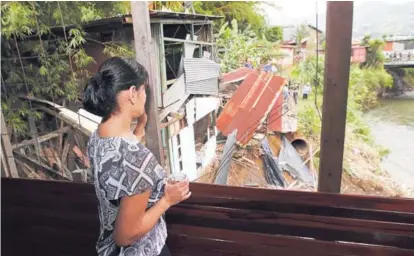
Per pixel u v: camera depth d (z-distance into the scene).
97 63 3.34
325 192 1.77
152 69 1.93
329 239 1.82
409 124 2.46
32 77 3.54
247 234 1.97
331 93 1.61
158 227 1.17
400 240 1.69
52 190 2.37
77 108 3.54
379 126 2.58
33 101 3.62
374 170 2.64
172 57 3.20
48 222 2.39
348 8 1.49
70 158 3.65
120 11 3.21
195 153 3.37
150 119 1.97
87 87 0.94
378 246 1.73
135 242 1.06
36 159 3.72
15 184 2.47
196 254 2.07
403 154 2.55
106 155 0.93
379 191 2.63
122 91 0.92
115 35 3.22
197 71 3.16
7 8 3.25
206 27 3.09
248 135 3.22
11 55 3.51
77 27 3.29
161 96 3.12
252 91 3.11
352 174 2.70
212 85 3.17
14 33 3.37
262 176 3.25
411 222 1.66
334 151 1.68
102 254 1.08
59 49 3.41
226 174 3.31
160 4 3.09
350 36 1.52
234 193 1.97
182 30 3.17
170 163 3.25
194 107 3.24
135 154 0.92
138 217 0.93
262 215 1.93
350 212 1.76
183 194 1.07
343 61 1.55
